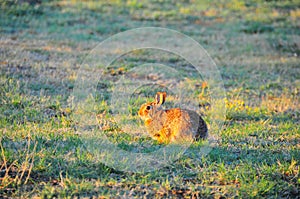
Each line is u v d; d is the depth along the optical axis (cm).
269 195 1603
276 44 4022
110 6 4619
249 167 1739
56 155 1717
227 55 3669
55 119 2177
